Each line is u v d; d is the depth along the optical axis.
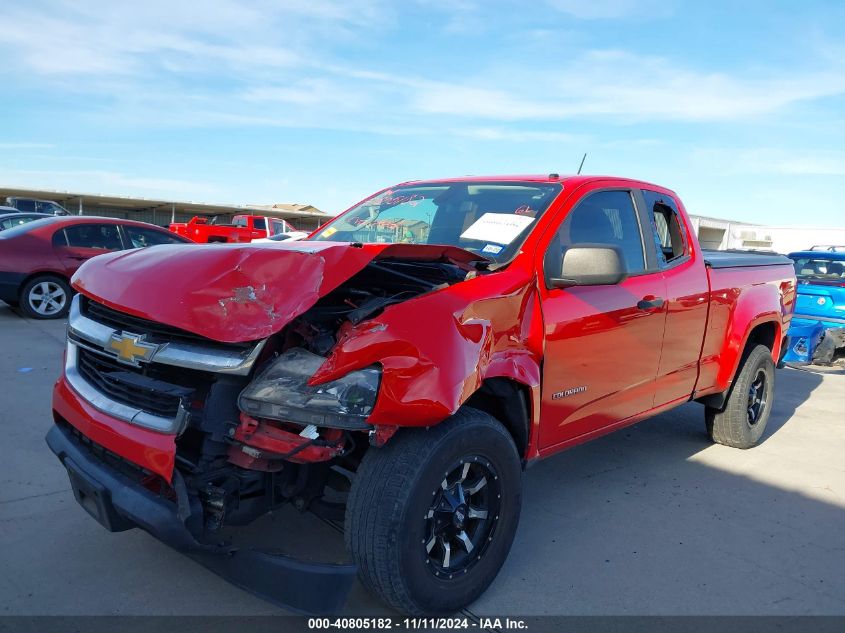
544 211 3.60
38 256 9.46
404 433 2.61
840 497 4.48
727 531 3.88
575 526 3.86
